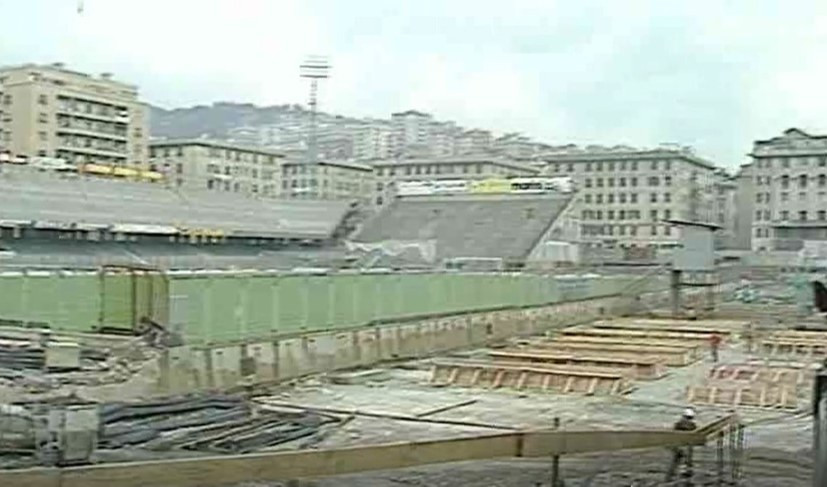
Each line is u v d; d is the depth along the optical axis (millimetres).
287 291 31969
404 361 32344
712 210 120688
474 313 39188
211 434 17344
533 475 12641
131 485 5773
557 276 49844
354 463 6949
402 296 37438
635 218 119812
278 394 24766
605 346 34625
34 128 101250
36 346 24969
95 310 28469
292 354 27891
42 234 58094
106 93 109625
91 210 63281
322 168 129750
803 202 103875
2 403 17625
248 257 66938
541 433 8641
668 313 50469
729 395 23766
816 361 31250
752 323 43562
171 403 20281
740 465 13922
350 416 21203
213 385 24938
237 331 29844
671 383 26922
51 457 13680
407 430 19719
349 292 34750
